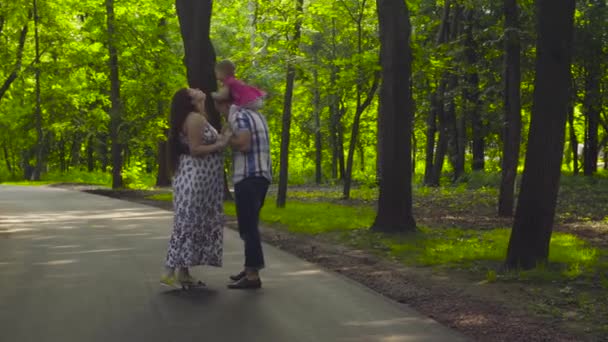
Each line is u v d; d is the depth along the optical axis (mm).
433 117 31578
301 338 5348
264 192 7145
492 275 8047
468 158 41750
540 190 8469
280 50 20250
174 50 33969
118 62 32594
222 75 7031
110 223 13914
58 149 54281
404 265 9266
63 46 36281
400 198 12734
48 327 5617
